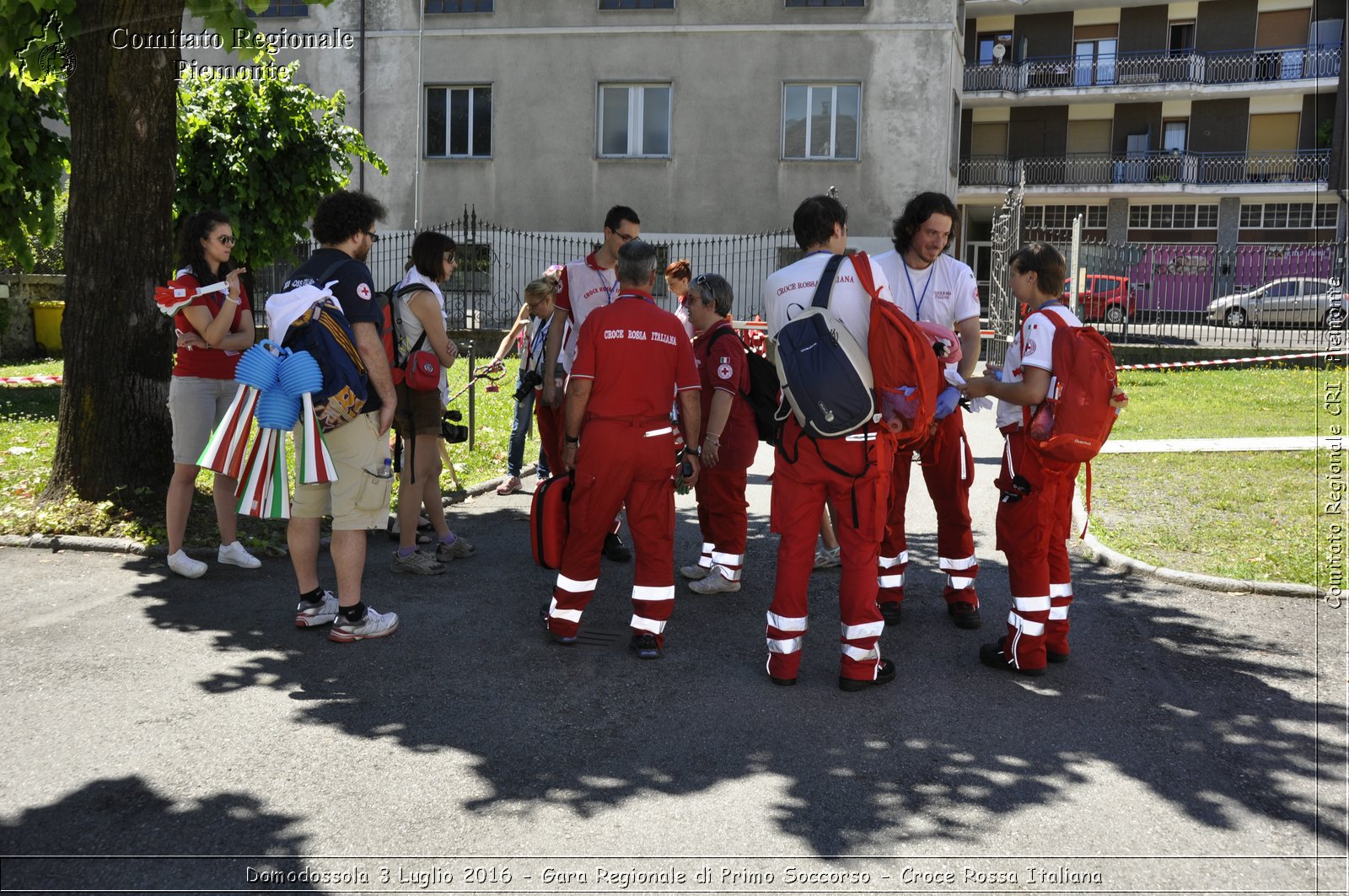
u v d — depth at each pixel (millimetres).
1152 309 24609
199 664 4816
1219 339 22422
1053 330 4641
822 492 4699
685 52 23734
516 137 24359
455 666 4887
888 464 4617
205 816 3492
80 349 7090
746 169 23797
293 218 16156
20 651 4918
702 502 6203
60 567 6242
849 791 3738
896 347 4492
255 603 5715
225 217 6012
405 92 24516
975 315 5469
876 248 23672
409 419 6246
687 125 23906
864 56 23266
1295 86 34969
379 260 24688
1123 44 36750
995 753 4066
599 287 6387
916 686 4754
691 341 5379
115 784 3691
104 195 7012
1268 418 13406
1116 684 4793
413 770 3842
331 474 4961
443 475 9164
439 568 6391
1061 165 37281
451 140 24672
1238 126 36375
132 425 7160
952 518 5527
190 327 5973
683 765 3932
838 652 5223
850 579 4621
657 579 5043
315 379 4887
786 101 23688
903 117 23281
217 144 15297
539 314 7582
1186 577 6336
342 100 16953
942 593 6246
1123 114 37031
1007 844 3400
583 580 5141
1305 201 35688
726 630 5520
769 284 4840
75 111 7023
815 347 4484
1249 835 3475
